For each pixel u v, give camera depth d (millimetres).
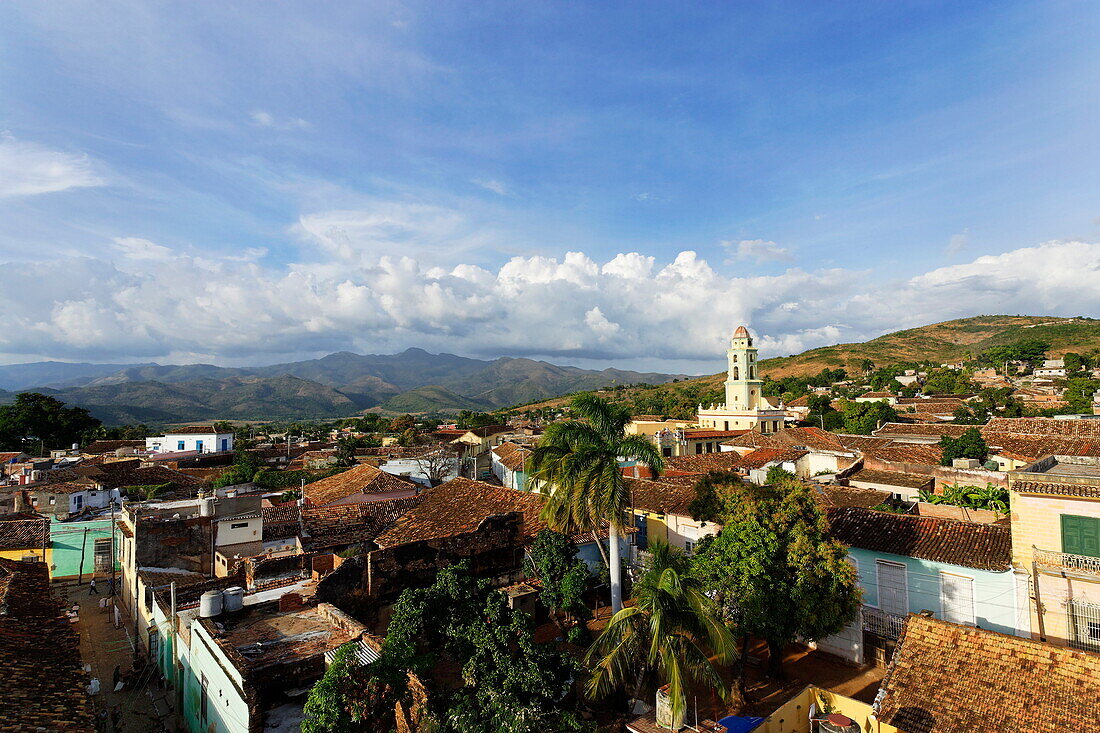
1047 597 19094
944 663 16328
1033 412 82562
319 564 26625
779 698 20453
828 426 91188
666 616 16125
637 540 33938
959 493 34438
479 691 14414
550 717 14117
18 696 11977
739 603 19812
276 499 51188
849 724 15695
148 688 22812
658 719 16016
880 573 23484
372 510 32250
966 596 21297
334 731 13523
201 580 28281
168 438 89750
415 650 15953
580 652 22141
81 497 46125
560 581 22578
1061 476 20172
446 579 17859
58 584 37375
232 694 15031
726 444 65938
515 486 54000
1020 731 14047
